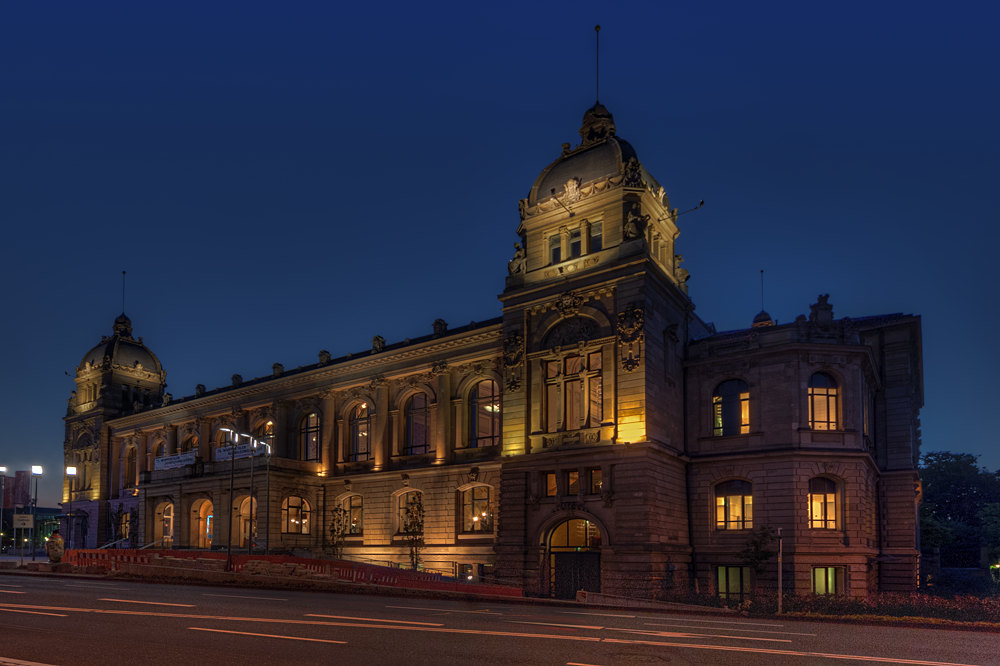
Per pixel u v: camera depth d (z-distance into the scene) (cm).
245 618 2358
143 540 7188
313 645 1803
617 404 4622
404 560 5797
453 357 5788
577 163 5228
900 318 5306
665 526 4544
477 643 1870
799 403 4625
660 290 4909
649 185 5122
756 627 2488
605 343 4750
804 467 4553
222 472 6550
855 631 2402
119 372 9300
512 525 4906
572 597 4631
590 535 4722
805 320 4778
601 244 4962
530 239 5303
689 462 4928
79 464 9344
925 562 7156
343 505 6384
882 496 5091
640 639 2005
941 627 2633
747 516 4741
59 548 5522
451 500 5603
